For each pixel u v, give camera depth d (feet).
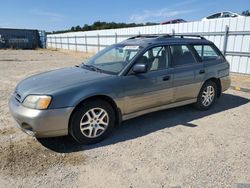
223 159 10.79
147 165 10.30
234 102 20.10
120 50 15.02
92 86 11.83
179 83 15.23
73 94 11.30
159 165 10.29
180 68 15.29
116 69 13.47
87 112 11.82
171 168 10.07
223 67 18.16
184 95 15.81
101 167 10.17
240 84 27.81
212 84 17.62
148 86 13.70
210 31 36.47
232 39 33.81
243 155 11.16
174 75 14.87
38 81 12.51
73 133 11.64
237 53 33.42
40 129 10.78
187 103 16.38
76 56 77.25
